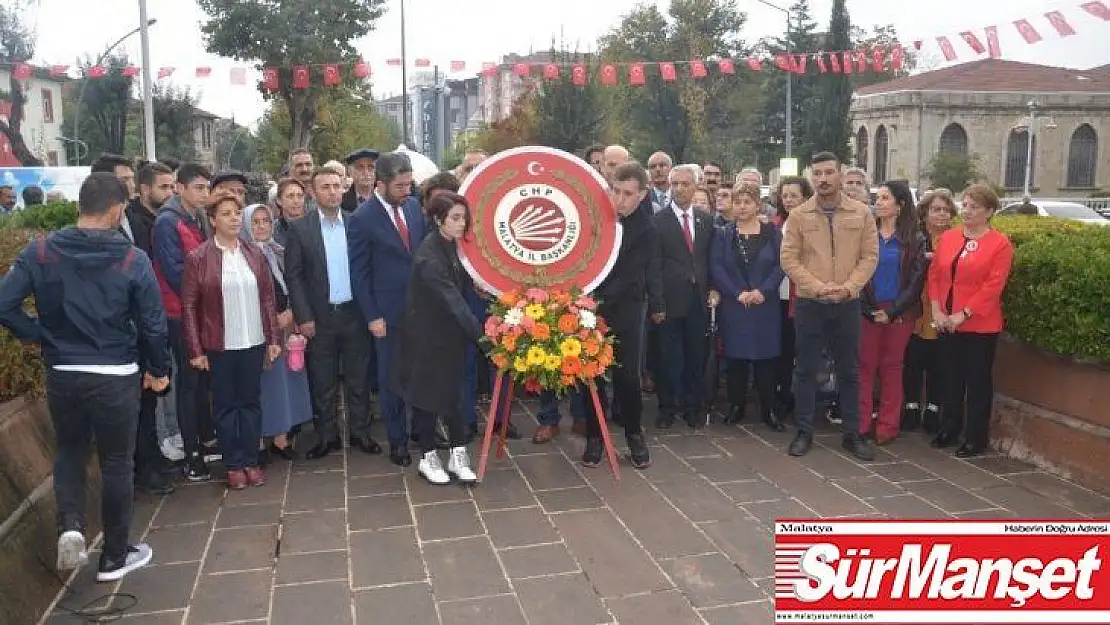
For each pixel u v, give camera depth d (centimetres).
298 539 442
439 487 515
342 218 579
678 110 3638
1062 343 501
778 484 512
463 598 377
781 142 4109
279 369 548
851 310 554
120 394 381
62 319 372
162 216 516
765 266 609
